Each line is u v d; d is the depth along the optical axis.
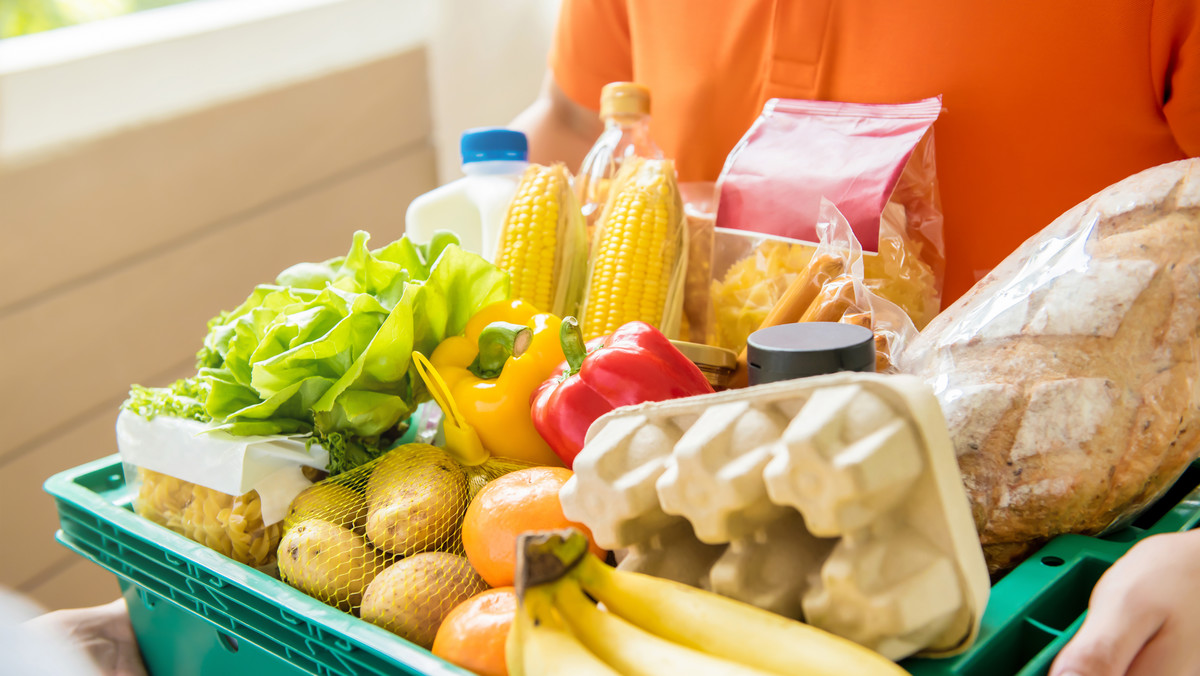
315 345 0.65
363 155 1.78
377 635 0.47
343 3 1.68
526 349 0.68
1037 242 0.61
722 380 0.68
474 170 0.88
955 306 0.63
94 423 1.46
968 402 0.54
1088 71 0.71
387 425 0.70
